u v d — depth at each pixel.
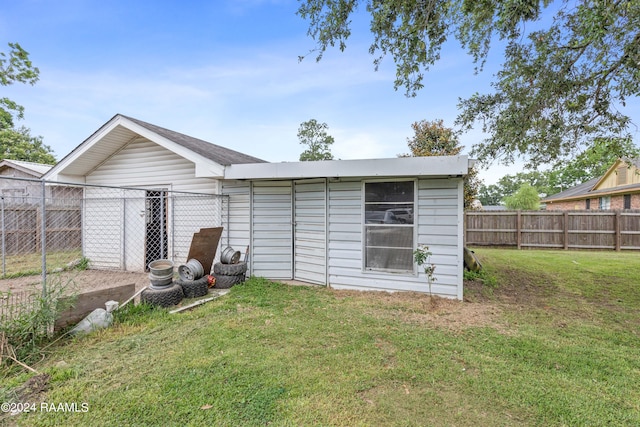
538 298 4.96
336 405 2.17
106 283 5.93
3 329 2.87
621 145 5.37
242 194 6.26
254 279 5.86
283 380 2.47
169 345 3.12
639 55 4.06
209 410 2.10
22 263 7.58
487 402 2.23
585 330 3.60
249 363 2.75
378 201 5.26
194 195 6.30
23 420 2.01
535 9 3.57
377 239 5.28
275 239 6.17
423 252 4.53
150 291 4.38
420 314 4.14
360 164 4.91
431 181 4.93
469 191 11.80
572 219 10.84
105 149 7.08
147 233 7.10
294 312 4.19
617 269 7.11
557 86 4.66
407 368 2.69
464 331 3.55
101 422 1.99
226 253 5.76
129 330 3.50
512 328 3.67
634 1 3.55
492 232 11.50
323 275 5.62
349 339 3.29
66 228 8.84
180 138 6.71
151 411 2.09
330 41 4.24
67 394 2.27
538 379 2.54
